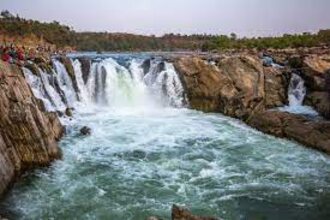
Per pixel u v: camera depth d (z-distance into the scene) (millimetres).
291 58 36344
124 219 14086
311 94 32156
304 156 21344
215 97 32750
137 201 15547
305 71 33375
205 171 18875
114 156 20797
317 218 14438
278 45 87312
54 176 17844
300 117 25938
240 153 21734
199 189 16766
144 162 20031
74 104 31578
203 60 34719
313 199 15938
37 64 28984
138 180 17672
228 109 31203
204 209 14938
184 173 18625
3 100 18016
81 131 24594
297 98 33250
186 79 34250
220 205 15289
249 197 16031
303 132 23906
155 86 35094
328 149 21812
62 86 31000
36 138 18672
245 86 31906
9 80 19516
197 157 20938
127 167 19266
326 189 16875
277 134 25203
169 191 16531
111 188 16750
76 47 111250
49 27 109125
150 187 16922
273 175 18469
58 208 14859
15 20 106562
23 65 27000
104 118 29156
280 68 35188
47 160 18953
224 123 28641
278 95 32406
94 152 21297
